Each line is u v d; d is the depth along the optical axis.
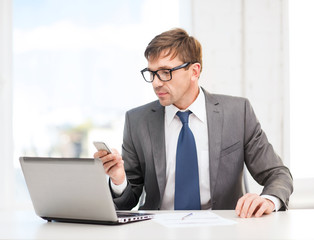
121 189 1.80
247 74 3.09
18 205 3.16
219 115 1.96
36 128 3.28
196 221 1.41
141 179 2.04
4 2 3.19
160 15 3.24
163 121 1.98
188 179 1.86
